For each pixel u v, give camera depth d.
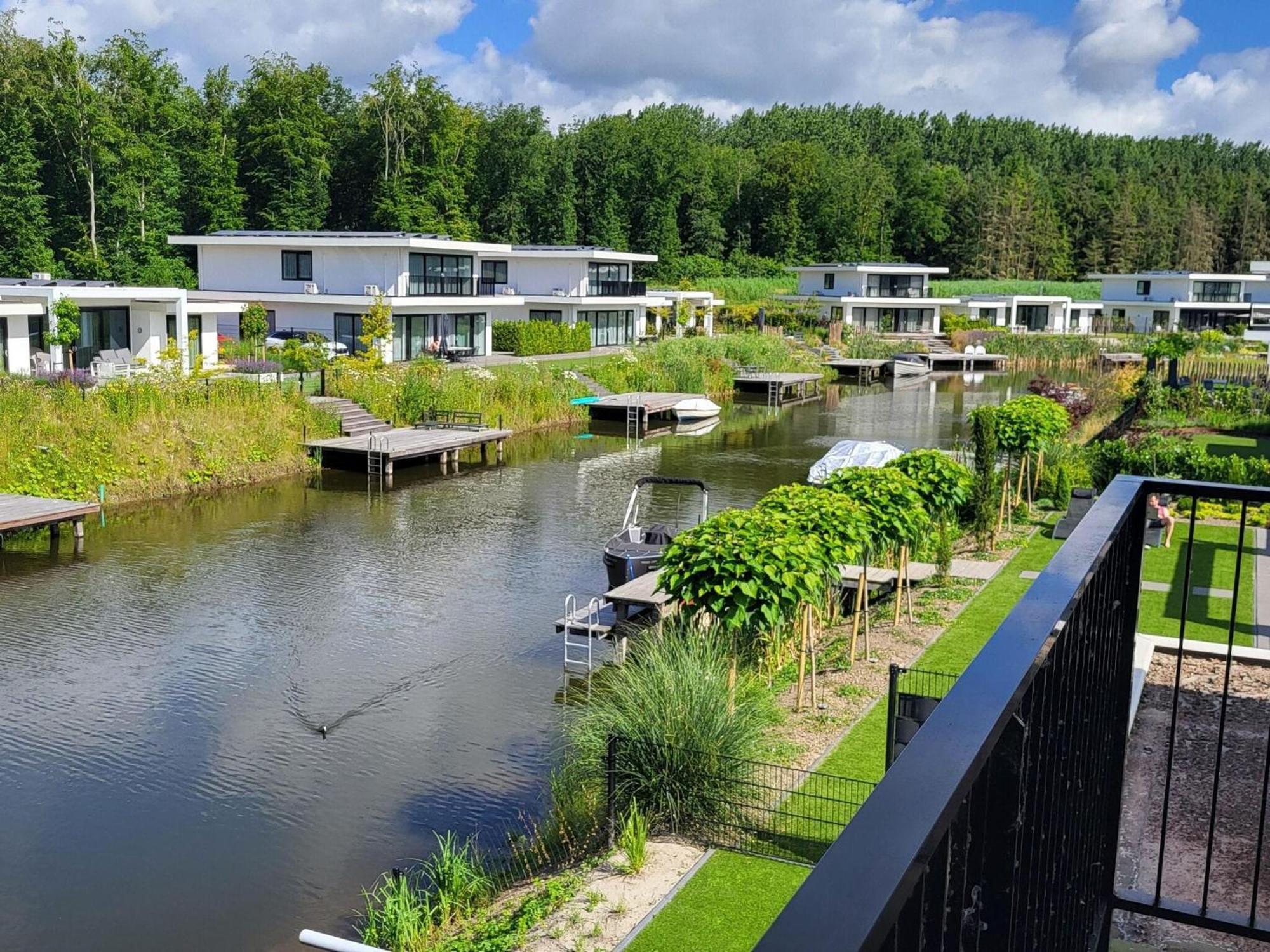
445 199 79.25
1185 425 36.34
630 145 93.44
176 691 14.93
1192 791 6.34
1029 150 146.50
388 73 77.25
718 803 9.66
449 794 12.01
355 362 37.75
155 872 10.52
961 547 20.44
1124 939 4.70
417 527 24.47
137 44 66.25
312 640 16.92
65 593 19.27
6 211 58.69
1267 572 17.28
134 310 37.62
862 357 67.56
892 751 9.38
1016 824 1.86
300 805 11.81
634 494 18.98
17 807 11.76
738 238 102.44
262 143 71.81
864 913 1.08
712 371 52.72
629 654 15.42
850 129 141.00
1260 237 114.50
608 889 8.78
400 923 8.86
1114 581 3.12
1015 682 1.69
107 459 26.38
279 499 27.44
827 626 15.98
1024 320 86.38
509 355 50.72
